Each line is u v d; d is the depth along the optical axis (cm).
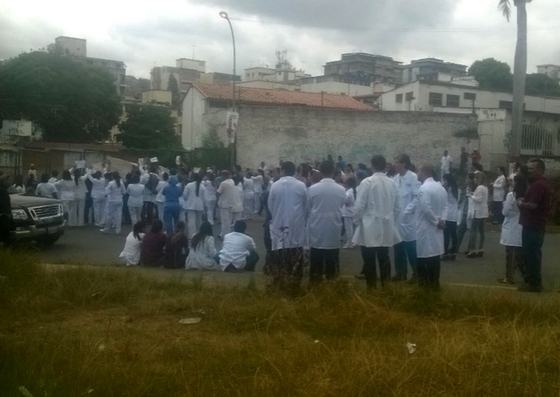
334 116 4047
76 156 4012
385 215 1002
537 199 1091
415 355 675
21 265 1112
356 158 4053
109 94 5900
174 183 1962
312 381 607
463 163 3375
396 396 573
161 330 827
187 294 996
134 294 1006
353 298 878
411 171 1233
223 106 5066
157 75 11031
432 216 1012
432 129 4034
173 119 6488
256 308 881
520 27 2925
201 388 600
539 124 4219
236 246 1348
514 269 1262
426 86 5550
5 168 3722
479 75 7562
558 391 588
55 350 687
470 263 1527
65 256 1633
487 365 641
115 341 760
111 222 2145
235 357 694
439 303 908
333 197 1044
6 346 698
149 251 1398
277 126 4038
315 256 1050
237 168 2672
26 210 1666
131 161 4312
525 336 722
